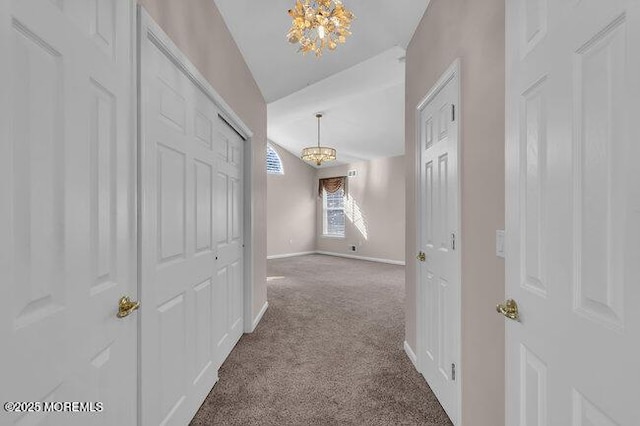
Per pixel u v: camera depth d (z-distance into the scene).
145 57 1.22
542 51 0.83
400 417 1.69
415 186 2.25
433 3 1.94
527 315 0.91
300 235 8.84
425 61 2.08
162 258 1.38
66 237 0.79
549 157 0.80
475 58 1.42
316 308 3.73
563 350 0.74
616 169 0.59
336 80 3.53
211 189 2.01
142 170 1.19
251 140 2.98
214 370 2.02
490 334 1.30
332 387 1.99
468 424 1.49
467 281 1.50
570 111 0.72
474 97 1.43
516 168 0.98
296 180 8.77
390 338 2.79
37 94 0.70
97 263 0.92
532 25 0.89
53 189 0.75
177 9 1.52
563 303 0.74
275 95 3.61
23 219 0.66
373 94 4.61
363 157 7.72
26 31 0.67
